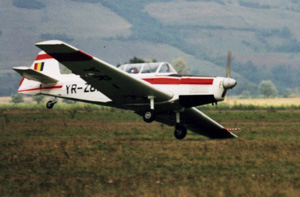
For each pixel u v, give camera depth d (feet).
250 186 94.17
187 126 196.34
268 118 337.31
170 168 114.11
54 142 167.12
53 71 206.69
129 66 183.83
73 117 314.96
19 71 196.03
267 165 117.39
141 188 94.07
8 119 288.51
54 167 116.26
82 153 137.80
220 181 99.25
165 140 178.50
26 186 97.14
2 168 115.55
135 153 137.18
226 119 328.08
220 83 169.27
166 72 180.24
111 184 98.53
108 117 323.37
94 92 192.13
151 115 172.76
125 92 173.06
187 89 173.37
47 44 143.64
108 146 154.71
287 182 97.71
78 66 155.22
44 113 360.69
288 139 178.60
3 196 90.33
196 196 87.20
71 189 94.79
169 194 88.38
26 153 138.62
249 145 155.94
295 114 383.45
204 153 136.46
